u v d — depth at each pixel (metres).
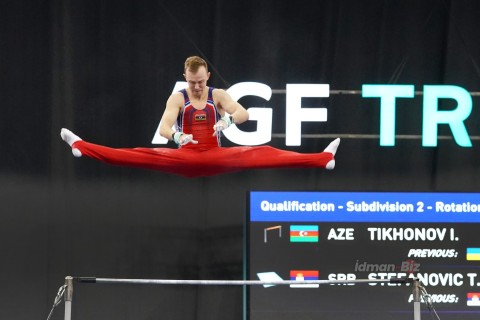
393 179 13.74
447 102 13.73
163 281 10.55
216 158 9.70
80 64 13.66
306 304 12.63
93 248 13.61
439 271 12.75
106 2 13.71
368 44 13.75
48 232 13.55
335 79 13.72
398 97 13.71
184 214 13.71
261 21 13.73
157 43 13.69
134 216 13.66
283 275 12.62
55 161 13.59
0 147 13.59
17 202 13.55
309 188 13.72
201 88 9.80
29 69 13.63
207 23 13.73
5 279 13.47
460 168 13.76
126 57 13.68
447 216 12.81
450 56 13.72
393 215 12.78
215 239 13.68
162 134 9.56
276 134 13.63
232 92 13.60
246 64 13.70
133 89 13.66
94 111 13.63
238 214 13.70
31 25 13.66
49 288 13.50
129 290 13.68
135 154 9.70
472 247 12.79
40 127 13.62
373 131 13.71
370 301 12.66
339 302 12.66
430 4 13.77
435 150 13.74
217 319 13.62
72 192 13.61
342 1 13.78
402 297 12.69
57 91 13.60
